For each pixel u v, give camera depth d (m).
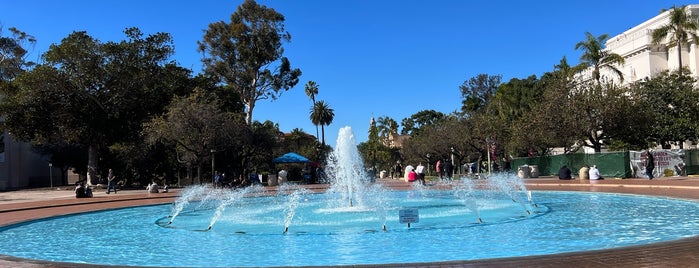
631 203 17.31
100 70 41.66
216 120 37.81
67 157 63.44
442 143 57.78
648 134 40.28
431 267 6.83
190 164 46.22
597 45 46.84
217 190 34.75
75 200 26.47
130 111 44.62
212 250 9.95
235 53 54.97
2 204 24.34
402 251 9.19
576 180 32.56
